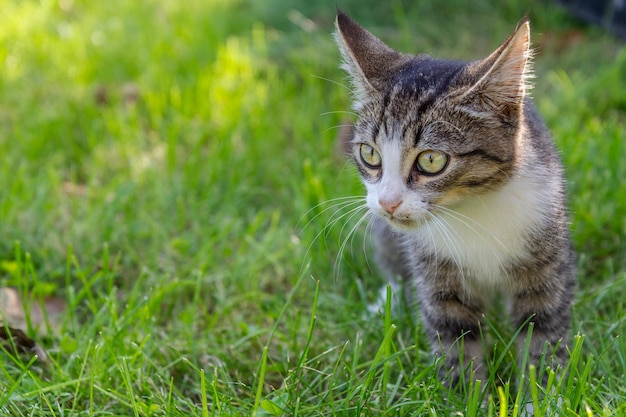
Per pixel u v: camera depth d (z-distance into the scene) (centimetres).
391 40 116
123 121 102
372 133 73
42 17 137
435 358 74
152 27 129
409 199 71
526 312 75
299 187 92
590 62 108
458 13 122
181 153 100
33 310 82
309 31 120
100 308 82
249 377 77
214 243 89
